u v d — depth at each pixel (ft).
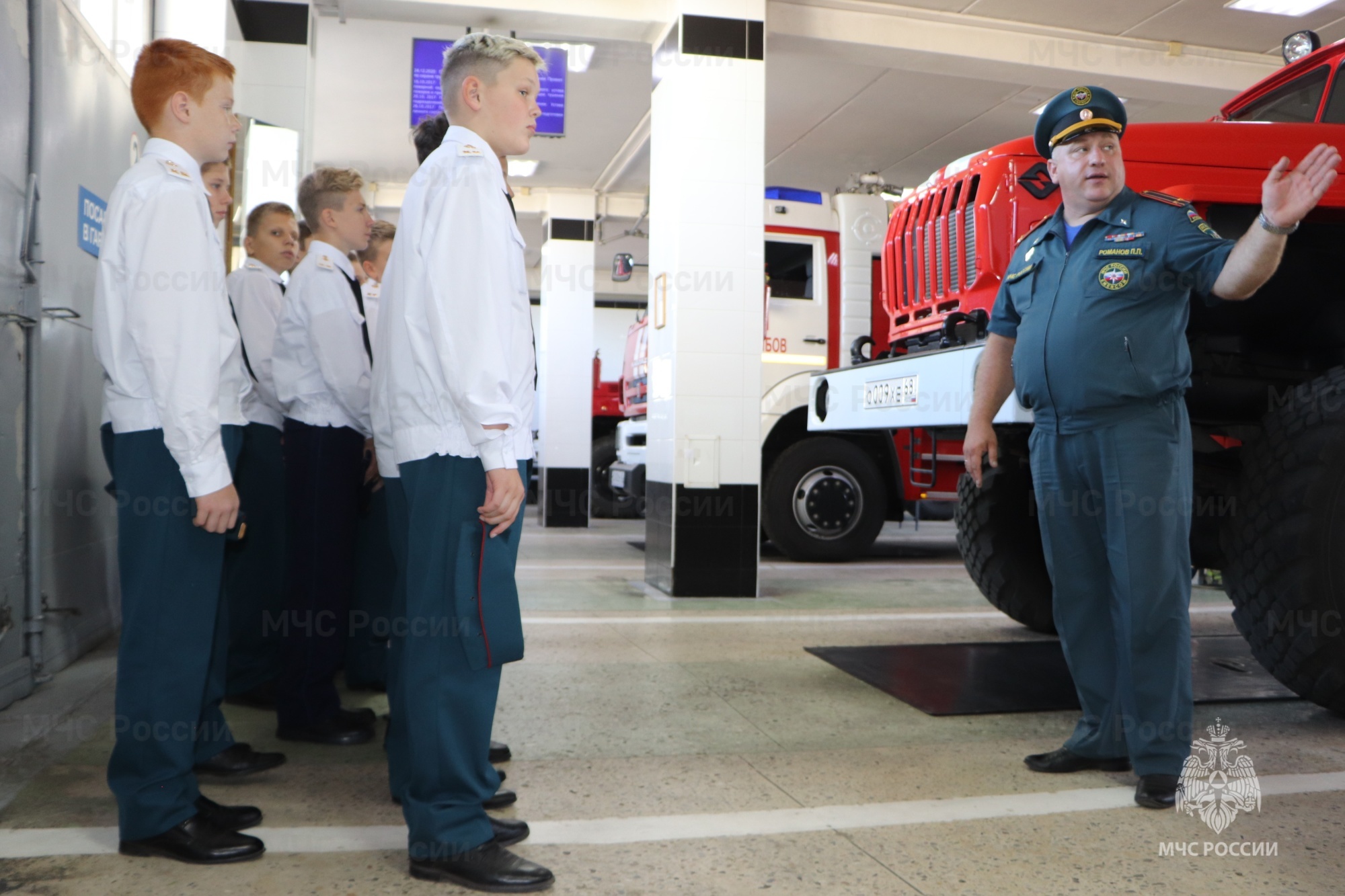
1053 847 6.14
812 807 6.82
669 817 6.62
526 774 7.48
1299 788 7.23
